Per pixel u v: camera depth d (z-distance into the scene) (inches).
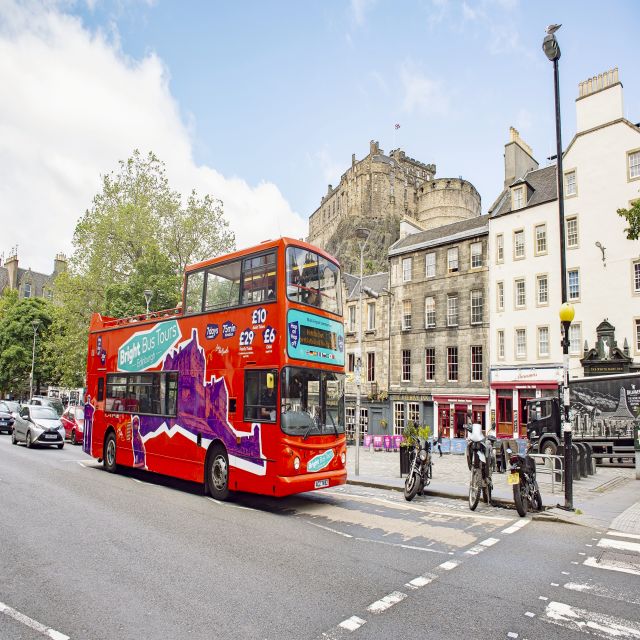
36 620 198.1
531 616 211.3
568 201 1216.8
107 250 1443.2
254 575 253.9
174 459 529.0
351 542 326.3
